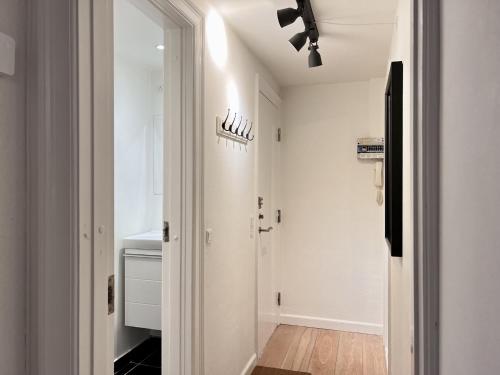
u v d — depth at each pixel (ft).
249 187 8.82
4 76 2.83
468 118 1.88
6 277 2.86
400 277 5.73
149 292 9.11
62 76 3.04
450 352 2.27
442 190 2.50
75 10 3.05
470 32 1.85
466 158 1.92
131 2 5.07
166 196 6.00
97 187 3.30
